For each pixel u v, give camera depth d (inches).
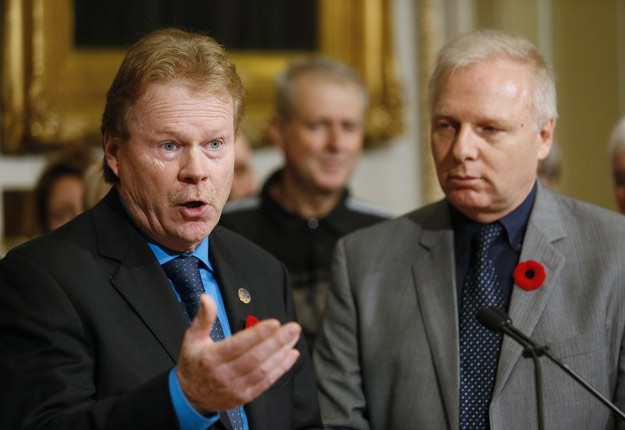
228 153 64.6
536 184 82.7
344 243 87.6
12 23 152.9
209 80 62.7
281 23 172.6
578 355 73.4
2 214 148.7
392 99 176.1
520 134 76.5
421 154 181.9
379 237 86.2
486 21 180.7
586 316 74.4
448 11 182.2
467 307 78.5
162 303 64.2
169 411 53.6
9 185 154.9
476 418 74.2
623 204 108.3
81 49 158.2
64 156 117.2
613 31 177.8
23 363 58.3
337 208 125.0
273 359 52.3
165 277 65.5
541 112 78.5
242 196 150.7
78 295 61.7
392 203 180.7
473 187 76.9
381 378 80.2
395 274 83.0
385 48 176.6
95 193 93.7
